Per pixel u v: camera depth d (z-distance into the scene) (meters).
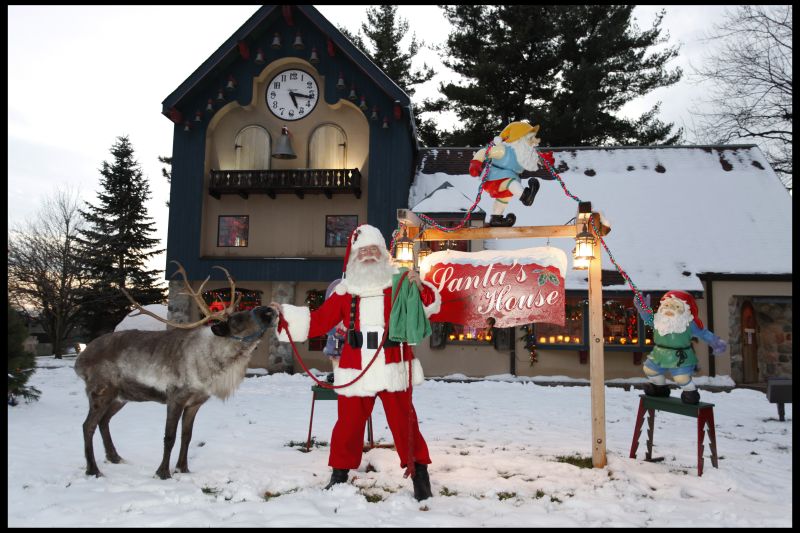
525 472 5.47
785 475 5.56
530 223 17.78
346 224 18.27
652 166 19.84
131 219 31.61
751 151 20.00
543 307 5.93
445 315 6.15
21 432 7.26
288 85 18.69
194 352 5.05
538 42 28.00
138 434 7.18
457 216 16.83
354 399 4.91
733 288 16.19
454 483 5.01
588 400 11.45
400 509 4.31
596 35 27.36
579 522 4.04
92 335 28.98
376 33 31.00
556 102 27.53
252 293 18.41
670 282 15.96
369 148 18.00
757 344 17.48
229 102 18.38
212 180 18.05
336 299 5.17
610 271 16.34
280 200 18.48
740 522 4.06
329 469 5.48
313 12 17.83
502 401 11.16
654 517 4.19
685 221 17.59
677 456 6.28
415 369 5.00
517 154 6.24
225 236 18.53
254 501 4.47
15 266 24.59
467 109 28.06
